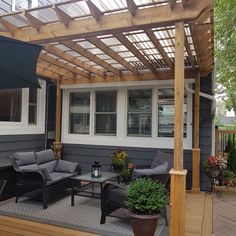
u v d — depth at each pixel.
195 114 5.38
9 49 2.17
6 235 3.23
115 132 6.35
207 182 5.50
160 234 3.33
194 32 3.20
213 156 5.36
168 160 4.73
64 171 5.21
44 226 3.52
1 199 4.58
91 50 4.36
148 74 5.79
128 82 5.96
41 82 6.51
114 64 5.36
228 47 9.21
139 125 6.13
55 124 6.73
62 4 2.82
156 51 4.38
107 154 6.30
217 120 15.69
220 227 3.59
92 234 3.31
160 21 2.72
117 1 2.72
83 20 3.01
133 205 2.93
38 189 4.38
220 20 9.00
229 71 9.77
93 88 6.48
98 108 6.52
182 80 2.75
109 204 3.65
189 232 3.40
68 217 3.87
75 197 4.91
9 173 4.71
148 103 6.06
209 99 5.52
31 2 5.59
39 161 5.05
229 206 4.53
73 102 6.77
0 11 4.86
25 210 4.13
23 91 5.93
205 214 4.10
